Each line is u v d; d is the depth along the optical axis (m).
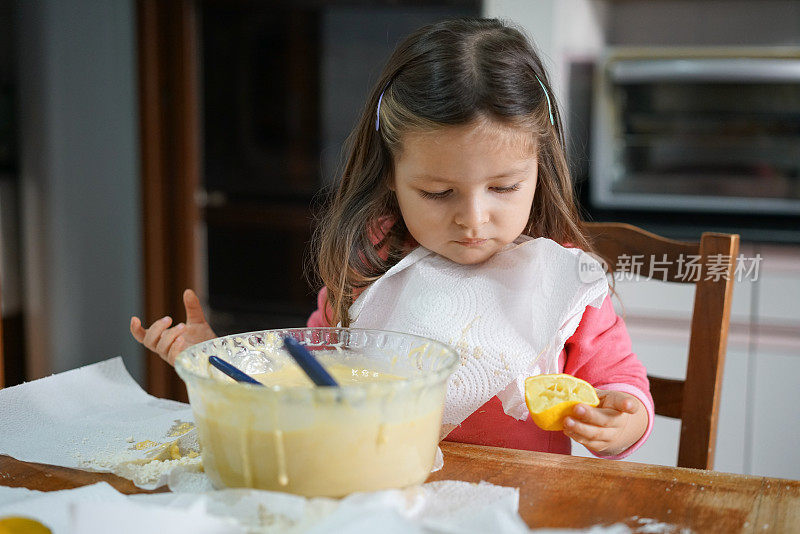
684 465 1.04
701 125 2.25
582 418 0.74
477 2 2.32
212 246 2.67
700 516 0.63
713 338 1.02
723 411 2.04
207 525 0.54
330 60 2.46
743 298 2.01
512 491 0.65
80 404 0.86
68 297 2.65
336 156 2.50
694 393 1.03
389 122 0.90
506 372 0.88
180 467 0.70
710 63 2.16
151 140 2.56
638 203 2.33
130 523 0.53
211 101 2.58
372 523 0.53
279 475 0.60
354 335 0.79
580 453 1.61
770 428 2.01
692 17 2.34
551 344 0.88
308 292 2.60
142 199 2.59
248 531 0.57
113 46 2.53
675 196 2.31
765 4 2.27
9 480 0.70
